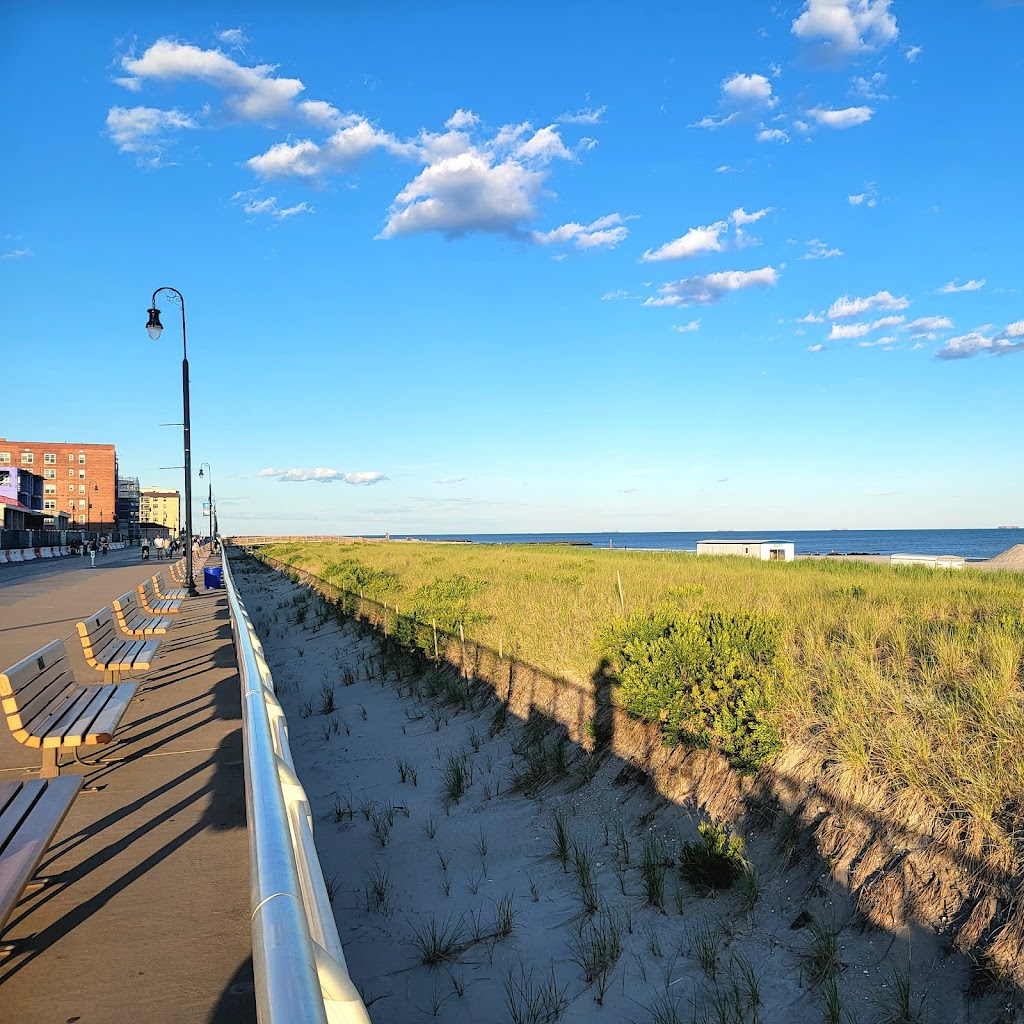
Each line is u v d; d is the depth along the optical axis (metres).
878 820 5.66
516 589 16.80
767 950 5.29
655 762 7.73
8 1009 3.00
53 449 151.50
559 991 5.39
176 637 13.02
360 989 5.65
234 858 4.43
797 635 9.76
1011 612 9.74
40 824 3.47
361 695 13.07
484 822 8.02
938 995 4.48
